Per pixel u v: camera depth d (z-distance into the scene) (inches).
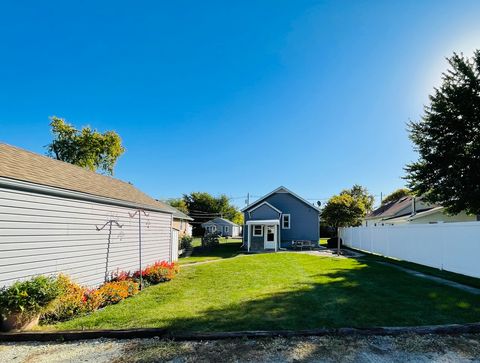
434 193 565.3
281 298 262.7
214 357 145.6
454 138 546.0
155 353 152.0
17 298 186.5
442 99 553.3
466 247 368.8
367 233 794.2
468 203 518.0
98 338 176.4
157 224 500.7
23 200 233.9
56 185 265.0
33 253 240.4
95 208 327.9
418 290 290.8
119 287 286.4
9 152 296.4
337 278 368.2
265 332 170.1
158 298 286.8
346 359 141.9
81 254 299.9
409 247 529.7
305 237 1035.9
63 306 218.7
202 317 211.6
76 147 1107.3
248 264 543.2
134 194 486.9
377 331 170.9
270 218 970.1
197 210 2425.0
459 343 158.9
